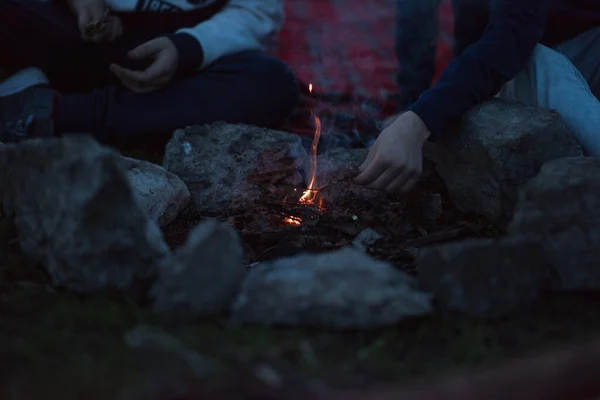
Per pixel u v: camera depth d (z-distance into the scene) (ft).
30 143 4.87
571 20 8.20
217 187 7.29
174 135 7.65
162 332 4.08
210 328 4.28
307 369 3.88
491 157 6.52
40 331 4.16
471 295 4.43
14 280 4.85
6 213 5.36
